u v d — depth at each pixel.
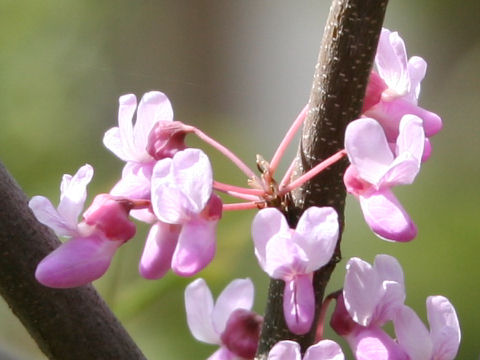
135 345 0.20
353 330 0.19
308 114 0.19
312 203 0.19
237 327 0.20
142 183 0.19
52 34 0.30
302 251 0.18
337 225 0.18
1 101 0.29
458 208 0.34
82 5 0.31
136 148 0.19
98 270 0.18
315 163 0.19
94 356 0.20
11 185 0.19
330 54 0.18
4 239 0.19
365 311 0.19
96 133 0.30
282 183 0.19
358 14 0.18
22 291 0.19
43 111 0.29
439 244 0.33
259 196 0.19
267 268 0.18
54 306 0.19
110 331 0.20
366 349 0.19
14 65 0.29
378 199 0.18
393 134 0.19
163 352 0.27
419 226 0.34
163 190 0.18
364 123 0.18
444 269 0.33
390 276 0.19
